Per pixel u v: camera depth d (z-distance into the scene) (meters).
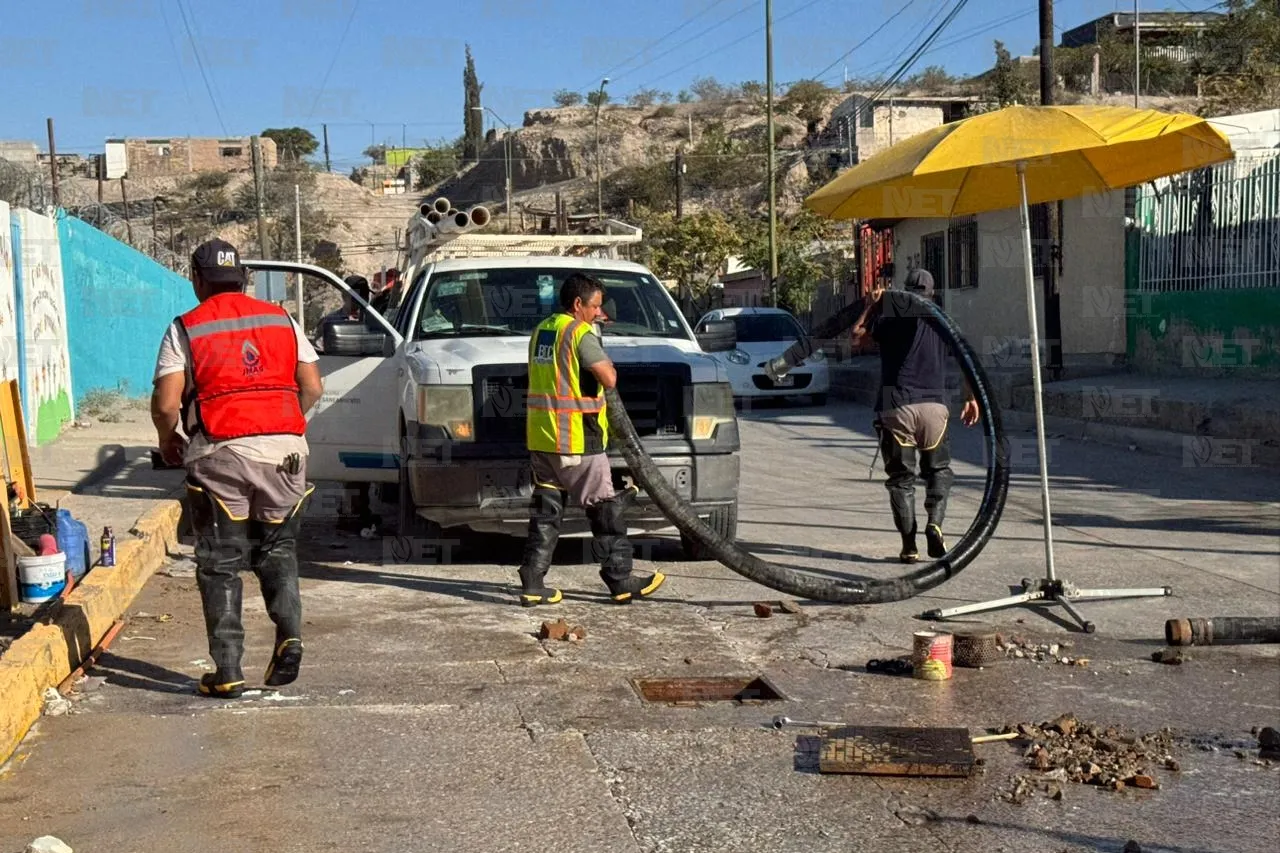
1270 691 5.67
